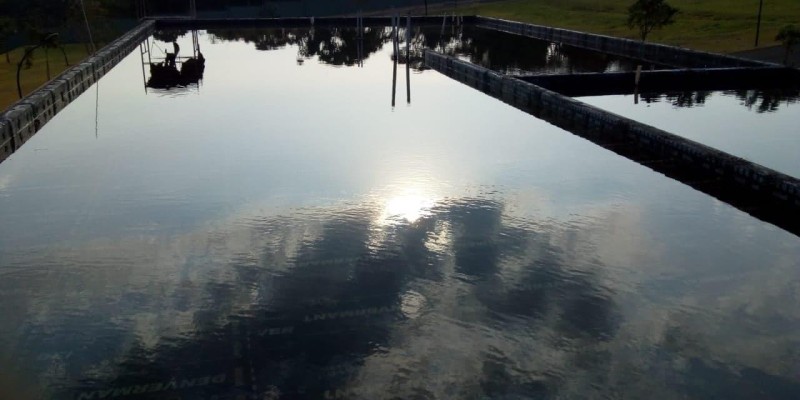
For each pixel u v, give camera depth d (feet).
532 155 41.73
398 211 31.96
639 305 22.65
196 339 20.67
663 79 65.57
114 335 21.01
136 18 144.46
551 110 53.16
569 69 81.10
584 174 37.63
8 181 37.40
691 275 24.89
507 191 34.88
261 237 28.94
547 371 18.83
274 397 17.70
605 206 32.40
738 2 118.01
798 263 25.88
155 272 25.52
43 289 24.21
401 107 58.59
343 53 99.09
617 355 19.61
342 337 20.68
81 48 118.52
